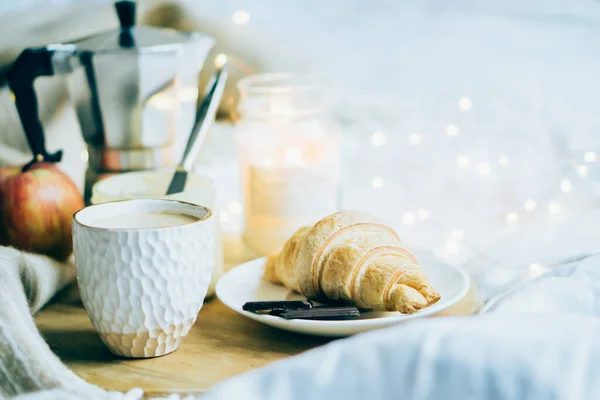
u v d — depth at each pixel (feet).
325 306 2.42
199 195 2.54
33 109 2.89
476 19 4.30
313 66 4.23
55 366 2.17
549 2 4.31
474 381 1.76
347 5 4.24
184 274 2.25
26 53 2.85
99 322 2.27
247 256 2.97
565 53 4.28
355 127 4.31
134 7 2.99
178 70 2.91
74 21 3.69
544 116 4.22
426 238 3.37
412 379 1.78
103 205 2.34
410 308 2.29
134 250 2.19
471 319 1.87
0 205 2.73
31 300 2.48
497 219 3.59
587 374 1.74
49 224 2.73
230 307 2.42
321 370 1.82
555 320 1.85
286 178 2.84
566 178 3.89
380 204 3.71
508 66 4.28
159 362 2.29
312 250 2.42
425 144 4.18
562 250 3.06
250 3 4.13
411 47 4.31
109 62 2.79
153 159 2.91
